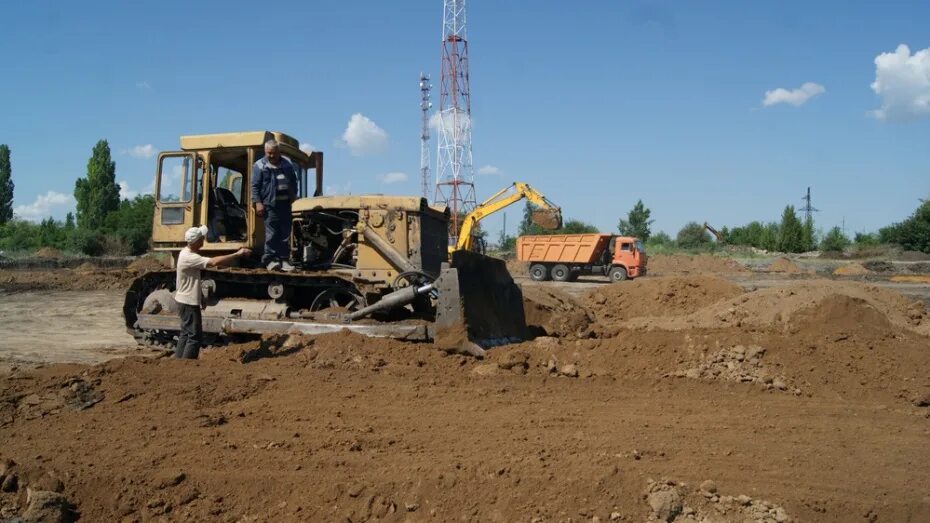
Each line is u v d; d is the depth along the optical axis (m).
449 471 5.11
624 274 34.91
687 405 6.95
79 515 4.84
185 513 4.83
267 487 5.06
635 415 6.60
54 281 26.50
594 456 5.41
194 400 6.80
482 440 5.84
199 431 6.04
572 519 4.65
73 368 7.53
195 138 10.98
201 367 7.80
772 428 6.27
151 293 11.30
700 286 14.97
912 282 32.75
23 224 52.44
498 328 9.54
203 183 10.98
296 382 7.50
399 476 5.10
